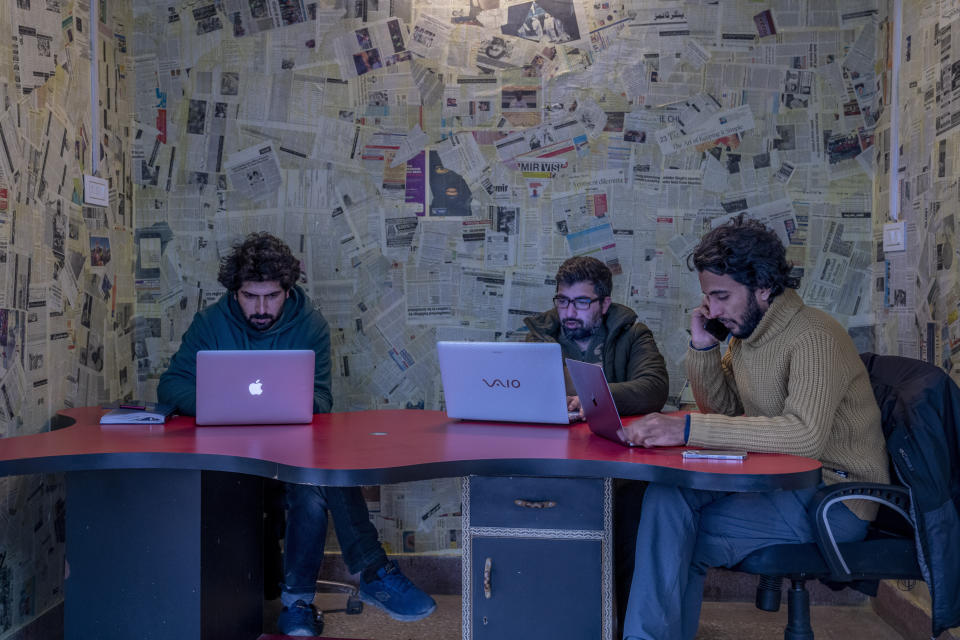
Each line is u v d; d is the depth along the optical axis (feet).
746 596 10.43
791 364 6.85
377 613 10.01
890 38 9.77
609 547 6.52
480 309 10.80
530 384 7.69
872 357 7.80
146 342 11.02
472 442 6.82
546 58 10.63
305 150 10.85
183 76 10.91
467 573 6.67
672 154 10.54
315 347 9.41
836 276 10.39
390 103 10.77
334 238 10.87
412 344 10.88
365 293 10.89
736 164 10.48
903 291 9.35
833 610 10.13
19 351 8.18
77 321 9.44
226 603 7.60
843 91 10.31
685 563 6.46
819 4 10.31
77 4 9.38
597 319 9.40
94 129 9.78
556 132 10.64
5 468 6.22
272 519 9.45
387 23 10.75
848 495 6.45
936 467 6.37
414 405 10.89
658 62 10.52
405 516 10.85
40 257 8.59
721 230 7.14
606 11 10.55
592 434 7.29
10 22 8.02
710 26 10.44
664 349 10.62
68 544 7.11
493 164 10.71
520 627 6.64
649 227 10.59
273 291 9.09
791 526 6.59
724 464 5.93
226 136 10.90
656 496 6.57
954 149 8.09
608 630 6.56
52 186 8.83
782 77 10.39
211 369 7.66
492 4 10.66
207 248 10.94
